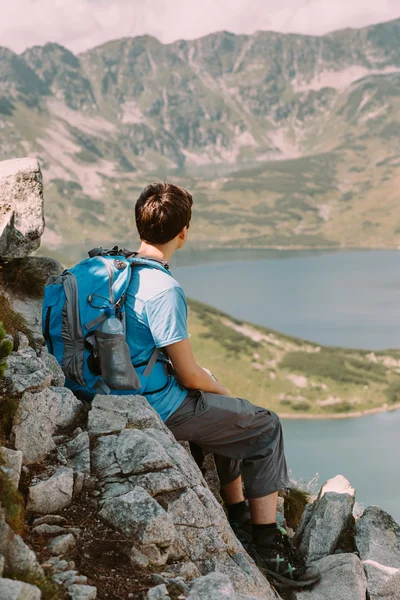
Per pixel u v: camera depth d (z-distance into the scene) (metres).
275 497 4.94
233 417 4.77
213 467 5.95
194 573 3.75
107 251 4.80
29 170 7.02
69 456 4.20
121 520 3.77
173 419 4.71
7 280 7.07
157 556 3.69
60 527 3.71
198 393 4.75
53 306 4.54
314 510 5.77
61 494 3.86
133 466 4.11
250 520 5.24
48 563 3.44
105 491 4.00
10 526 3.38
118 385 4.42
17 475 3.67
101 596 3.35
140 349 4.56
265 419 4.94
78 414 4.54
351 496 5.77
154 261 4.63
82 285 4.49
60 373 5.43
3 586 2.84
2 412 4.12
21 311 6.82
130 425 4.43
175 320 4.45
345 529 5.59
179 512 4.02
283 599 4.68
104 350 4.38
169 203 4.59
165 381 4.69
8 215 6.89
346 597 4.68
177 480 4.09
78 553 3.60
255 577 4.04
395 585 4.97
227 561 4.02
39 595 2.93
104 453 4.21
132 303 4.49
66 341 4.46
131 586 3.47
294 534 5.91
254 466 4.89
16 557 3.21
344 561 5.00
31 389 4.34
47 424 4.21
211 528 4.08
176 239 4.75
